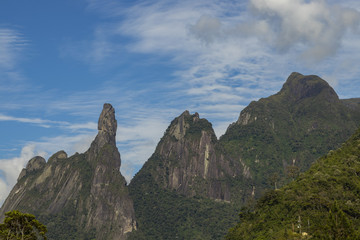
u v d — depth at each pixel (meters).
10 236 137.88
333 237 148.62
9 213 143.62
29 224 144.25
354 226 178.62
